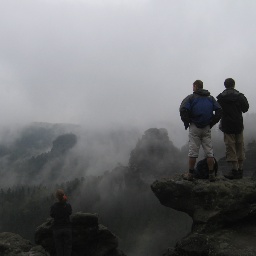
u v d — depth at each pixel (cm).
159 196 1328
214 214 1150
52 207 1224
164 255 1234
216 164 1271
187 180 1275
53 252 1514
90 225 1598
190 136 1198
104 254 1617
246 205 1171
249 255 988
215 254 1034
